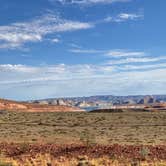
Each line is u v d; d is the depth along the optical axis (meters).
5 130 58.06
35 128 63.72
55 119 89.62
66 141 40.91
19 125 71.69
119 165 23.33
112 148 31.38
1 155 27.92
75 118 91.88
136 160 26.00
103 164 23.69
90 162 23.47
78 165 23.08
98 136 47.78
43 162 23.77
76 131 56.56
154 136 48.38
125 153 28.94
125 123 76.75
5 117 93.88
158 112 119.12
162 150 31.12
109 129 61.44
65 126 70.12
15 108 173.12
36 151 30.25
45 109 186.00
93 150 30.36
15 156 27.52
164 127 65.81
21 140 42.09
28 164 22.88
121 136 48.09
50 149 31.39
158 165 23.39
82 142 39.50
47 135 49.25
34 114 110.00
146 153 28.09
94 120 85.19
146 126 68.69
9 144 35.28
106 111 132.50
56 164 23.30
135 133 53.22
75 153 29.12
